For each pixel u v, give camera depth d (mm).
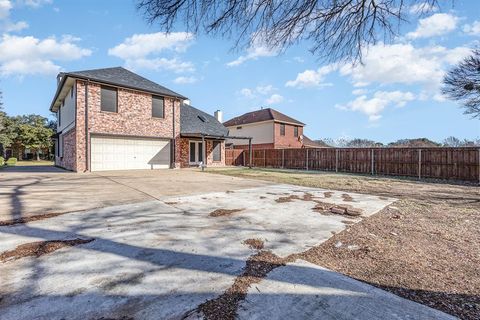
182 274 2572
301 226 4273
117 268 2670
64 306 2020
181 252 3115
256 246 3357
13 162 26109
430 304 2123
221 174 13836
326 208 5621
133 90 15523
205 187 8594
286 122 29906
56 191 7168
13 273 2518
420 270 2744
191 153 19375
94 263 2770
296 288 2352
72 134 14391
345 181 11430
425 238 3768
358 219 4773
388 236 3842
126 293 2219
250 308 2041
